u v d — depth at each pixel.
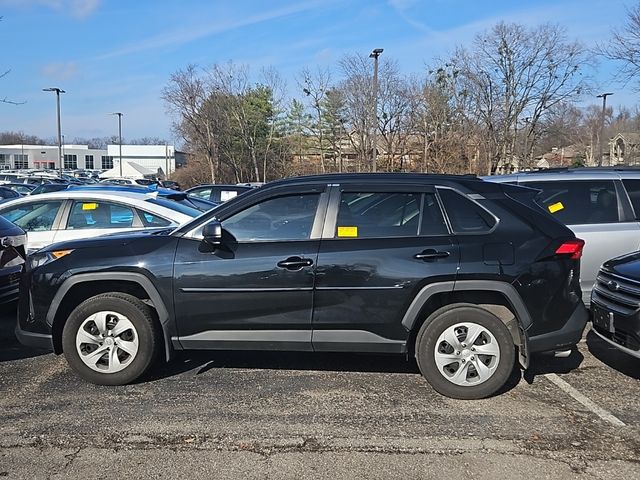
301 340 4.55
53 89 46.78
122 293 4.76
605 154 59.12
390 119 40.47
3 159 106.50
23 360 5.42
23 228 7.42
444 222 4.54
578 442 3.76
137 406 4.33
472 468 3.43
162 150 97.31
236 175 53.75
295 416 4.15
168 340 4.66
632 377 4.98
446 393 4.47
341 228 4.57
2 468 3.42
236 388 4.70
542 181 6.74
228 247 4.58
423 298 4.40
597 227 6.42
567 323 4.48
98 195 7.59
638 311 4.55
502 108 39.66
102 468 3.43
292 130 51.16
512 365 4.43
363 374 5.03
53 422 4.04
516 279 4.37
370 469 3.42
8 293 6.04
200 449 3.66
